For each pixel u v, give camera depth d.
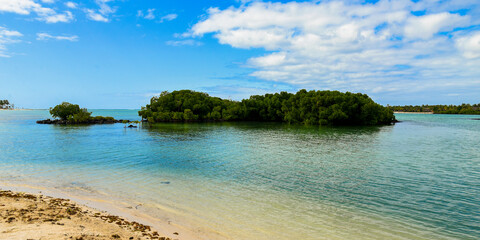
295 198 19.95
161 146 47.97
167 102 137.62
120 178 24.92
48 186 21.47
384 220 16.11
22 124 104.19
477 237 14.05
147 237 12.52
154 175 26.47
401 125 115.25
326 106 115.12
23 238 10.36
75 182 23.05
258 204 18.47
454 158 37.31
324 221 15.77
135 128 91.19
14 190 19.78
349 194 21.14
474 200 19.91
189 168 30.02
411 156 38.66
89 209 16.03
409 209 18.00
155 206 17.48
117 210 16.36
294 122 129.75
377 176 26.97
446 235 14.27
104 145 48.75
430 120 167.88
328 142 55.06
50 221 12.97
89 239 11.19
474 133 77.06
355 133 76.25
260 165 32.00
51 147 45.25
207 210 17.06
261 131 81.94
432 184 24.19
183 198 19.38
